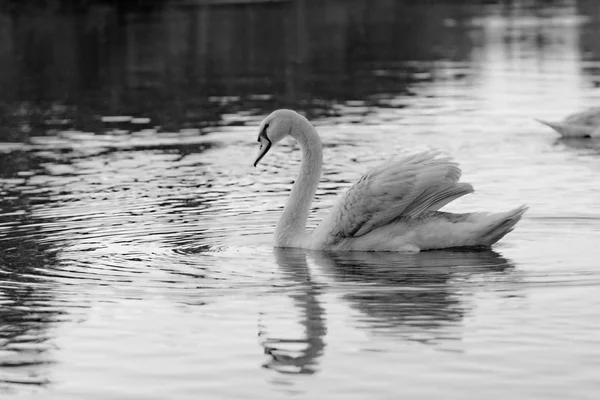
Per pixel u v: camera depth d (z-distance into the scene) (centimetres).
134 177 2014
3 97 3275
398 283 1227
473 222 1371
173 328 1084
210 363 988
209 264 1340
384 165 1400
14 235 1524
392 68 3888
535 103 2936
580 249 1367
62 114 2917
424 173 1367
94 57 4303
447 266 1296
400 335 1048
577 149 2248
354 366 972
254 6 6825
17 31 5184
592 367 952
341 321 1097
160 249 1427
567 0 7794
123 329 1086
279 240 1440
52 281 1263
